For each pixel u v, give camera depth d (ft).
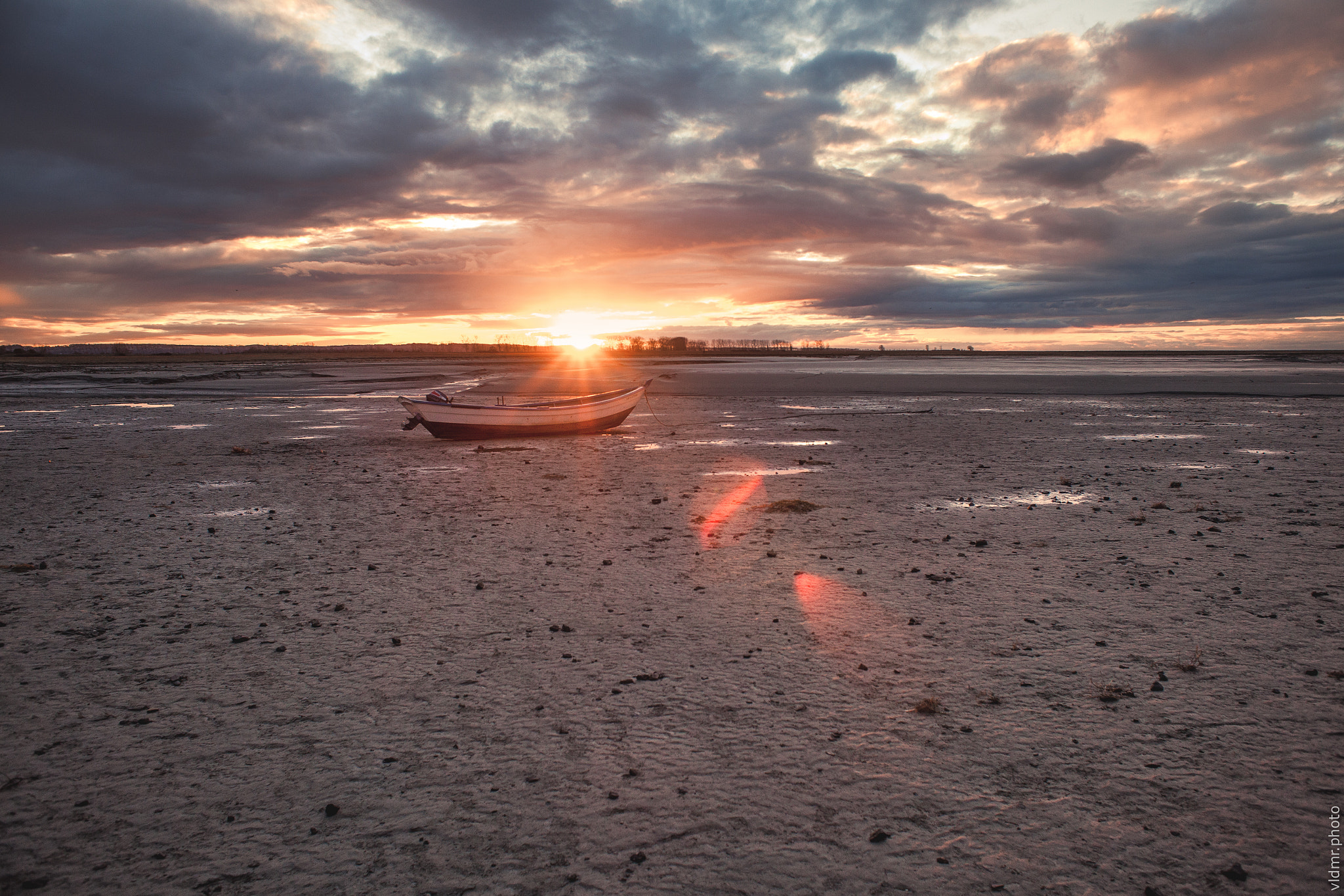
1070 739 15.90
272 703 18.08
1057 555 30.04
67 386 179.32
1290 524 34.55
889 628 22.38
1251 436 70.03
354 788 14.52
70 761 15.58
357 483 49.16
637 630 22.57
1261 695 17.71
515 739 16.31
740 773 14.87
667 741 16.12
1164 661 19.67
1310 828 12.88
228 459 61.11
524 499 43.60
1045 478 48.32
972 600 24.81
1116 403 109.81
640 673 19.54
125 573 28.86
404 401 68.54
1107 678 18.74
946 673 19.24
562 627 22.85
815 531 34.88
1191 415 92.02
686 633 22.30
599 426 77.61
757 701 17.90
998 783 14.38
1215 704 17.30
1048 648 20.68
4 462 59.26
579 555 31.19
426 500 43.21
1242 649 20.36
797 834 12.99
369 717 17.35
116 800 14.25
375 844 12.89
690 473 52.34
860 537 33.53
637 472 53.26
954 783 14.39
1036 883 11.71
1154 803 13.65
